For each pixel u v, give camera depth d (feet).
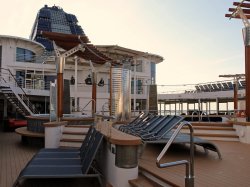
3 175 16.67
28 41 77.77
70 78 80.48
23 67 74.69
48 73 78.07
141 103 85.51
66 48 32.40
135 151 12.42
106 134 13.98
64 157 16.08
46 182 13.93
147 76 87.30
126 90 34.88
